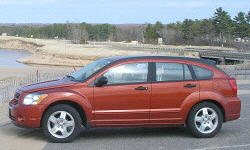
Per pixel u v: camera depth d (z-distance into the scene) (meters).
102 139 7.96
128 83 7.80
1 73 35.22
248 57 58.72
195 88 8.06
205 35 122.88
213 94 8.09
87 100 7.57
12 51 105.38
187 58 8.30
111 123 7.71
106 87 7.68
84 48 92.88
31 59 67.69
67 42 134.88
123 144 7.53
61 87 7.62
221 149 7.18
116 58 8.27
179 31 133.00
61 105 7.52
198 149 7.18
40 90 7.58
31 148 7.09
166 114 7.93
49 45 107.88
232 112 8.26
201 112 8.11
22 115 7.47
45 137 7.99
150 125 7.94
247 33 114.25
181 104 7.99
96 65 8.31
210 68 8.31
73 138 7.58
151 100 7.85
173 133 8.64
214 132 8.15
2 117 9.99
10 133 8.30
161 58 8.15
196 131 8.07
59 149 7.05
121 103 7.72
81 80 7.80
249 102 13.75
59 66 57.12
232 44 110.31
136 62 7.99
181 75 8.10
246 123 9.82
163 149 7.16
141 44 120.06
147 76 7.94
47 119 7.48
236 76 27.98
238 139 8.03
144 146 7.38
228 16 117.44
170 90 7.94
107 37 180.62
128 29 179.25
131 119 7.79
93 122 7.64
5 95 14.80
